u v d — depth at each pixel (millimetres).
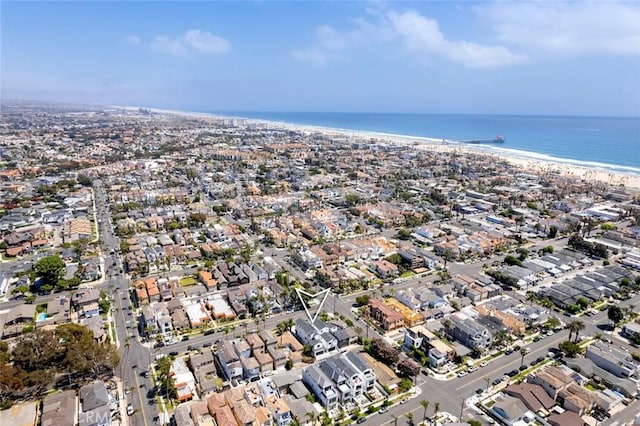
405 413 103562
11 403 104750
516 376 117375
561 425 96625
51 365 113562
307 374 114062
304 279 180500
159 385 112312
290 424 97875
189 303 157375
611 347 127125
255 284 167750
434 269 192875
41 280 168250
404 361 117250
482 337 129750
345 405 106375
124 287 170625
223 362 118875
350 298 165500
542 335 138875
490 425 99312
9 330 136750
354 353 123312
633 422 98250
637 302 161750
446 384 114625
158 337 134625
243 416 95875
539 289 169500
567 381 108812
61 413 98438
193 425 95000
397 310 150125
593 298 162000
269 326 144125
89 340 115562
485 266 193125
